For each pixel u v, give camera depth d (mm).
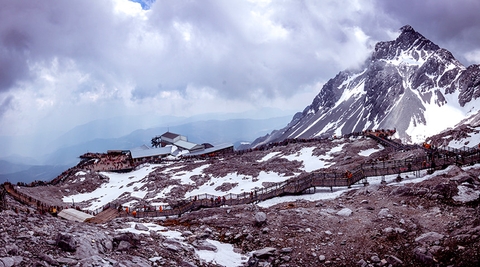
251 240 28875
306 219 32562
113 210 58156
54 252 19672
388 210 32344
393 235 27109
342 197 43094
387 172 49969
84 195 94125
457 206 31359
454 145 82750
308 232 29484
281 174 76938
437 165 47656
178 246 25375
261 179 76125
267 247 27125
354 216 32688
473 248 22219
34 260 18141
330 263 24703
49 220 28625
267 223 31938
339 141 99000
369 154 80312
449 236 25047
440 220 28875
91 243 21609
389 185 42938
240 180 77812
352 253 25672
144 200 75375
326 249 26516
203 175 88250
